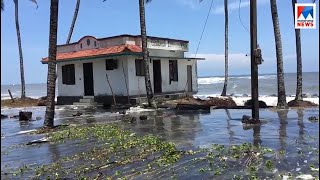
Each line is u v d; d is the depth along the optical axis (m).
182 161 10.30
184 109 23.98
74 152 12.24
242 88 72.19
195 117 19.88
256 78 16.95
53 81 17.66
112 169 9.88
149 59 29.59
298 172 8.82
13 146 13.74
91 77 30.75
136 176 9.11
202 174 8.98
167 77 31.39
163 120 19.17
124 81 28.25
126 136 14.52
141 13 25.11
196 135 14.34
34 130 17.48
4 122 21.42
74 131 16.17
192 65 34.34
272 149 11.25
